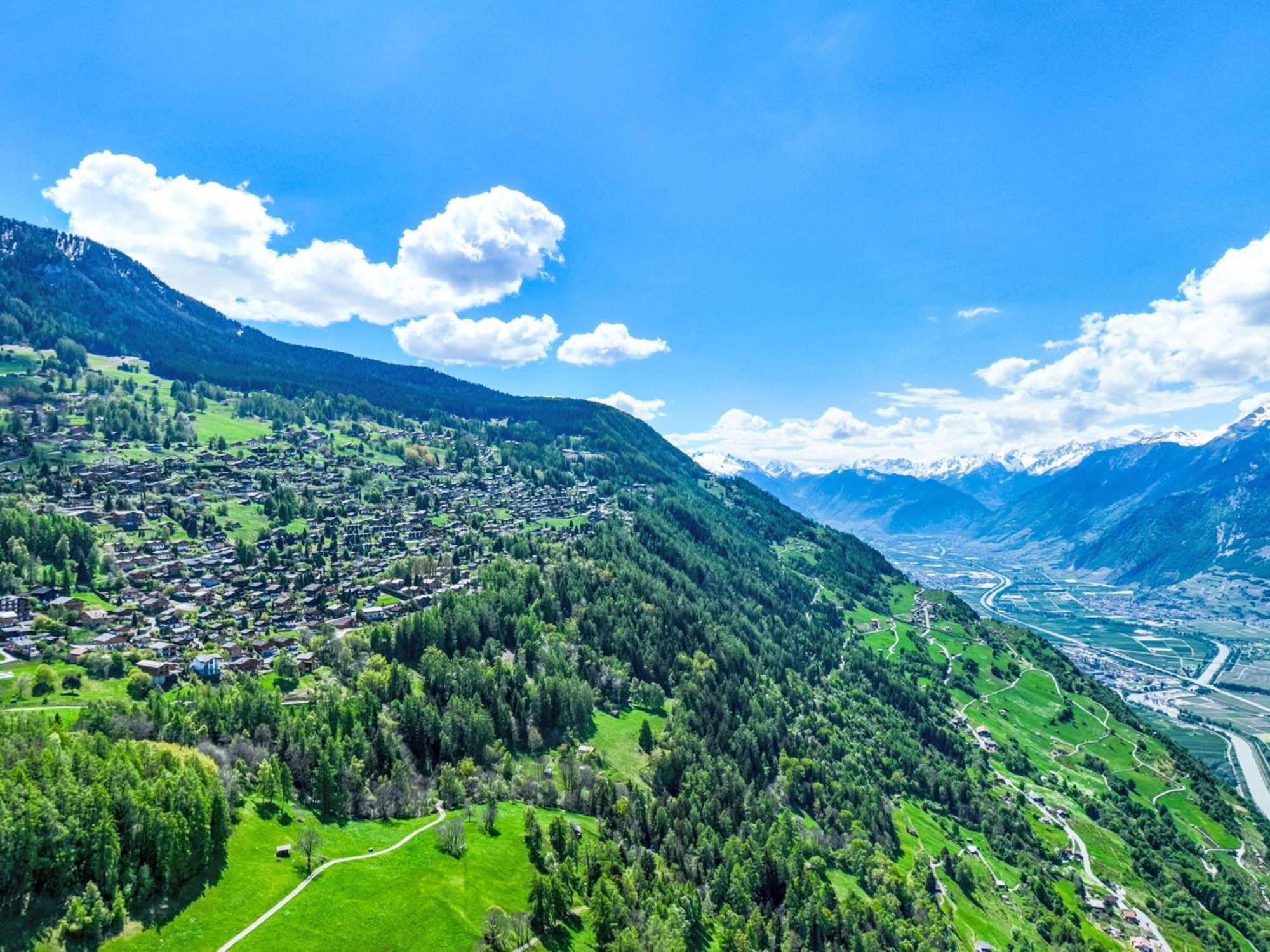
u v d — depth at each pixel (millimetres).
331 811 144250
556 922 125438
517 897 128875
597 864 142250
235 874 116000
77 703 160625
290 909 111500
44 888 98312
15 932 91875
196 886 110688
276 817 134875
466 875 130125
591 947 123500
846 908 160000
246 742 153000
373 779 158875
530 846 143625
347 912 113812
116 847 103688
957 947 163875
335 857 128500
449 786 160500
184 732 149125
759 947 141750
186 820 112125
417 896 120938
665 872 151250
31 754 113812
